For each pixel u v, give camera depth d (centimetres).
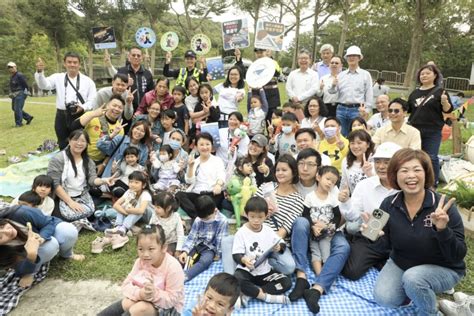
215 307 246
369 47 3731
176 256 398
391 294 309
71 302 345
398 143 498
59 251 395
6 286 350
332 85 688
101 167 548
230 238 385
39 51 3466
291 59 3981
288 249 375
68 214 454
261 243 352
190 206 487
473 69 1163
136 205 468
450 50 3120
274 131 639
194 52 843
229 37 836
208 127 594
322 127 575
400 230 297
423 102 550
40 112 1508
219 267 390
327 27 3966
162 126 608
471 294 349
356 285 362
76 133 464
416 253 292
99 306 340
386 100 643
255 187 485
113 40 724
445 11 2923
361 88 673
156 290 270
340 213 396
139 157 547
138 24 4009
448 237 262
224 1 3033
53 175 461
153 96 657
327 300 341
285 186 421
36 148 864
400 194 307
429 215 283
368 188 392
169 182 530
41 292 359
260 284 348
